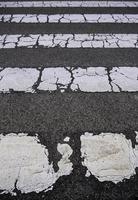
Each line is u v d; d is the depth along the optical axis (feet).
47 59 12.93
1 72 11.91
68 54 13.37
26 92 10.64
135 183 7.07
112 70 12.05
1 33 15.44
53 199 6.67
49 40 14.67
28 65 12.45
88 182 7.09
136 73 11.81
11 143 8.27
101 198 6.72
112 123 9.02
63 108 9.72
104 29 15.87
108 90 10.74
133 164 7.60
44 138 8.43
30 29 15.90
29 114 9.43
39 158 7.78
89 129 8.77
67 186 6.99
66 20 17.01
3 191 6.88
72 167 7.50
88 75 11.71
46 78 11.50
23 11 18.48
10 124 8.99
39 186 7.00
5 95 10.46
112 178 7.19
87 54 13.37
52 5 19.49
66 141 8.32
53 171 7.39
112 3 19.93
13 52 13.56
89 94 10.50
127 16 17.63
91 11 18.42
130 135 8.54
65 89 10.82
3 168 7.48
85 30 15.74
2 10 18.67
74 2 20.07
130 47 13.99
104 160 7.72
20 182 7.11
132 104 9.93
